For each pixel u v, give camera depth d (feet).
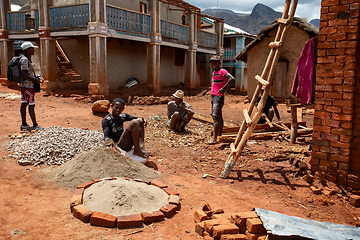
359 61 14.34
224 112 41.55
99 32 40.93
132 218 10.58
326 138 15.31
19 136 20.67
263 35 46.80
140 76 60.39
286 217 10.66
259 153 19.81
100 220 10.36
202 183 15.72
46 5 44.73
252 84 49.98
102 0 41.09
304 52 17.22
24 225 10.13
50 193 13.02
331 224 10.88
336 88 14.76
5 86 50.34
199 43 67.31
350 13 14.12
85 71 52.24
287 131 26.32
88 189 12.77
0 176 14.46
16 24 50.26
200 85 80.74
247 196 14.30
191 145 22.77
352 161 14.87
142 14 49.85
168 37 56.29
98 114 32.07
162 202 12.34
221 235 9.69
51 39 45.75
